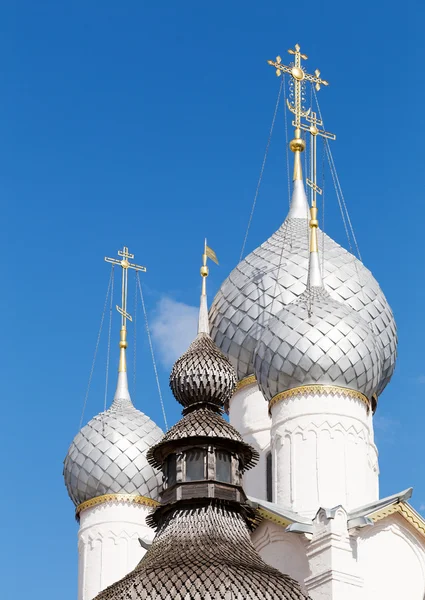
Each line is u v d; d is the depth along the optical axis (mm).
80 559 73750
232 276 76250
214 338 75125
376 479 67750
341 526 60969
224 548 53812
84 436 75562
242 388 73438
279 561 61812
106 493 74188
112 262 84938
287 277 74375
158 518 56938
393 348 75750
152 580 51438
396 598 61312
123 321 83000
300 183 79812
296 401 65812
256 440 71500
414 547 62719
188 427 57688
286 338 66500
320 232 77375
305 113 80562
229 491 56719
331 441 64812
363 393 66562
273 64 80188
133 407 78125
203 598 50719
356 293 74562
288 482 64562
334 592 59625
